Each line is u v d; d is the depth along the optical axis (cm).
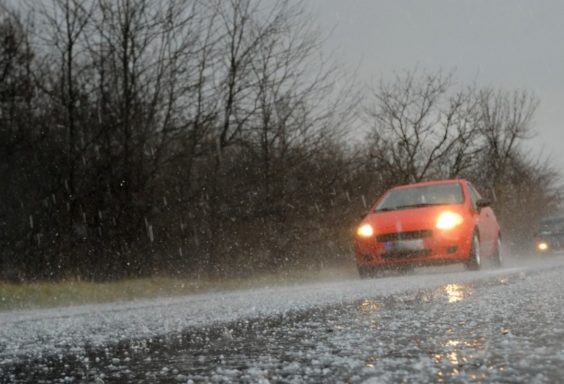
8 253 1953
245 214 2072
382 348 350
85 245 1984
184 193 2055
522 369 268
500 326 418
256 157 2117
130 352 408
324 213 2186
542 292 661
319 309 612
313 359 326
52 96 2006
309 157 2166
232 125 2127
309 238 2186
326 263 2305
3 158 1972
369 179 2422
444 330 413
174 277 1991
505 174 4675
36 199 1984
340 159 2297
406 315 516
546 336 365
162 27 2030
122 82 2008
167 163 2064
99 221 1998
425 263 1463
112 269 1984
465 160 3606
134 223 1997
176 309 733
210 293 1298
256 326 506
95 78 2025
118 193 1994
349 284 1072
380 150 3122
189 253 2045
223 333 476
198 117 2053
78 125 2011
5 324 652
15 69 2009
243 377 288
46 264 1953
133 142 1994
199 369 322
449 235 1452
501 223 4200
